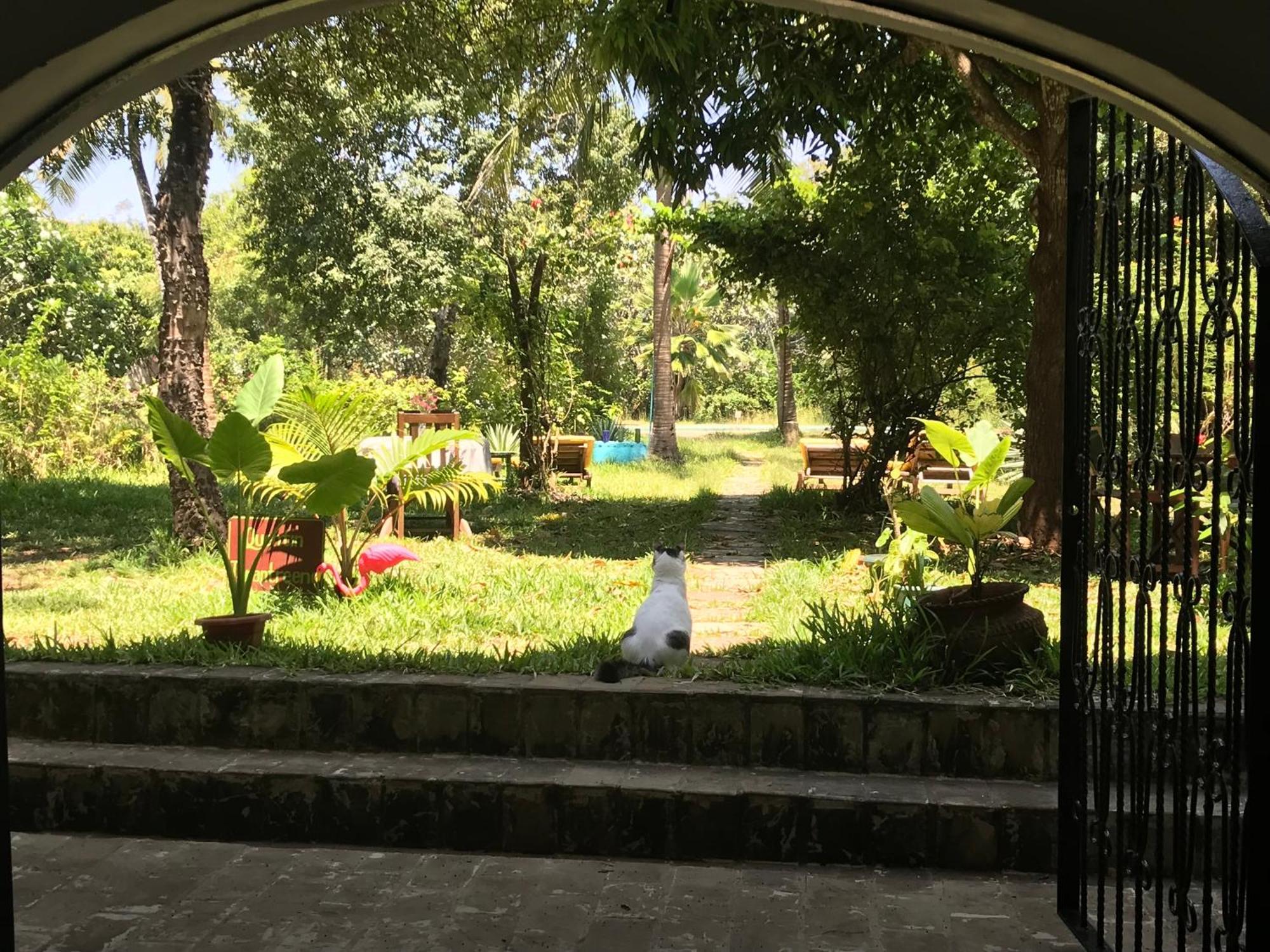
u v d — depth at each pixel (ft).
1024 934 11.19
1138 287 10.11
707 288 109.50
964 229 36.60
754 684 14.48
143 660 15.85
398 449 24.25
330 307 55.01
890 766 13.88
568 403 47.14
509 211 43.42
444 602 20.88
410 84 32.83
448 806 13.48
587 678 15.01
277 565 21.06
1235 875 8.62
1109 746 10.62
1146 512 9.89
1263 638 7.61
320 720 14.83
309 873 12.77
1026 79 26.71
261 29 5.66
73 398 47.16
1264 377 7.61
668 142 30.53
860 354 37.68
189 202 28.14
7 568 26.05
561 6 31.83
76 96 5.52
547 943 10.98
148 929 11.30
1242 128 5.41
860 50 28.35
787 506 39.52
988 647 14.53
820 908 11.80
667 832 13.16
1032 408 26.94
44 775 14.10
